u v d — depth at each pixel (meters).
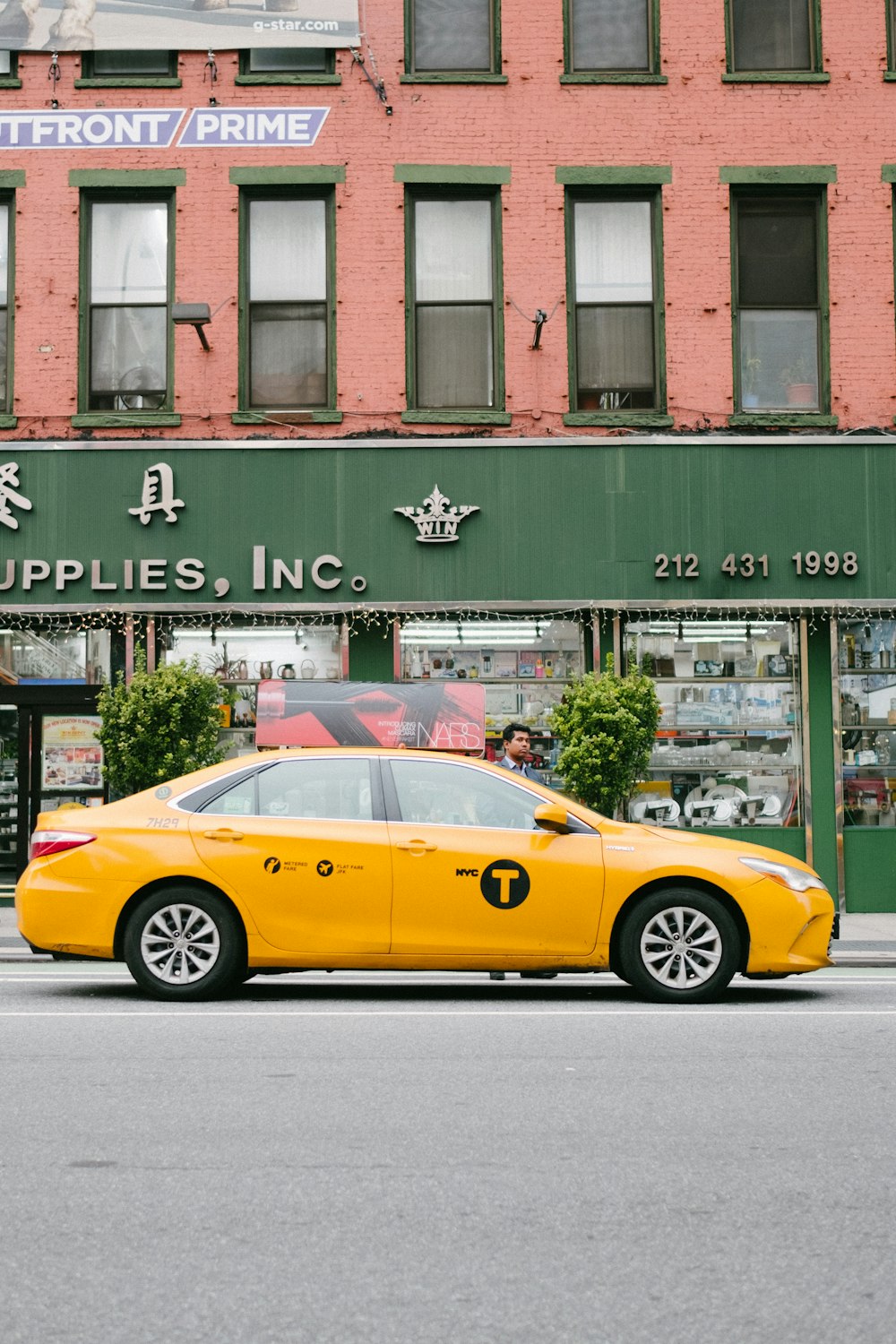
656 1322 3.71
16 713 15.88
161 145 16.17
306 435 15.88
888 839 15.73
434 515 15.64
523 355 16.08
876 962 11.52
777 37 16.52
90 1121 5.66
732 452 15.78
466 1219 4.50
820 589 15.68
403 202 16.20
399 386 16.02
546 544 15.67
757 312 16.38
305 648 15.83
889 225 16.27
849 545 15.73
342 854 8.68
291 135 16.19
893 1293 3.92
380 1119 5.71
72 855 8.82
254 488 15.69
